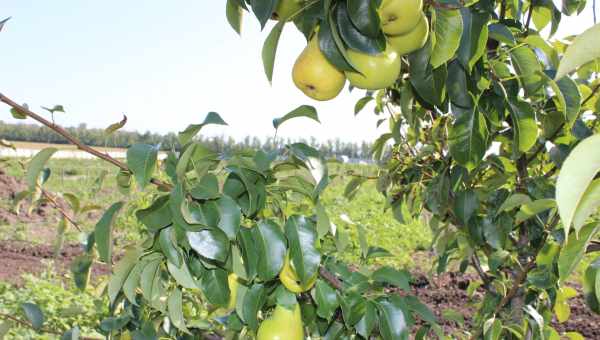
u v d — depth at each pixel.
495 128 2.29
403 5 1.37
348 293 1.85
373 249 2.25
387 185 3.18
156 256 1.84
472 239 2.64
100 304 2.93
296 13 1.42
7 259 10.09
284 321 1.87
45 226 14.23
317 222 1.80
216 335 2.70
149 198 2.34
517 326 2.35
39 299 6.43
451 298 7.65
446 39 1.53
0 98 1.44
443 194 2.53
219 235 1.57
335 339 2.13
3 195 16.44
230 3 1.64
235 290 1.92
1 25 1.46
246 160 1.74
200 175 1.68
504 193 2.53
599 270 1.24
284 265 1.81
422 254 11.14
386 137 3.23
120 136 37.44
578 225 0.96
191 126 1.64
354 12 1.35
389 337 1.76
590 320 6.82
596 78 2.44
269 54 1.45
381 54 1.50
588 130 2.16
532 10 2.31
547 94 2.16
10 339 5.08
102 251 1.60
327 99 1.65
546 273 2.28
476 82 1.86
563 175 0.79
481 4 1.74
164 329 2.47
